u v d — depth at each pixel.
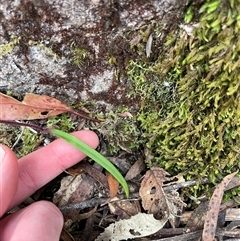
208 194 0.14
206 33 0.11
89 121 0.14
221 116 0.12
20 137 0.14
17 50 0.12
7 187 0.11
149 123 0.14
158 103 0.13
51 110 0.13
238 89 0.12
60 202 0.14
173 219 0.14
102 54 0.13
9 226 0.12
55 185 0.15
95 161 0.14
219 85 0.12
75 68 0.13
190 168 0.14
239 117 0.12
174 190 0.14
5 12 0.12
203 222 0.14
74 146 0.13
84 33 0.12
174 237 0.14
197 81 0.12
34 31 0.12
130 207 0.14
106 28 0.12
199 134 0.13
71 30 0.12
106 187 0.14
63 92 0.14
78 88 0.13
